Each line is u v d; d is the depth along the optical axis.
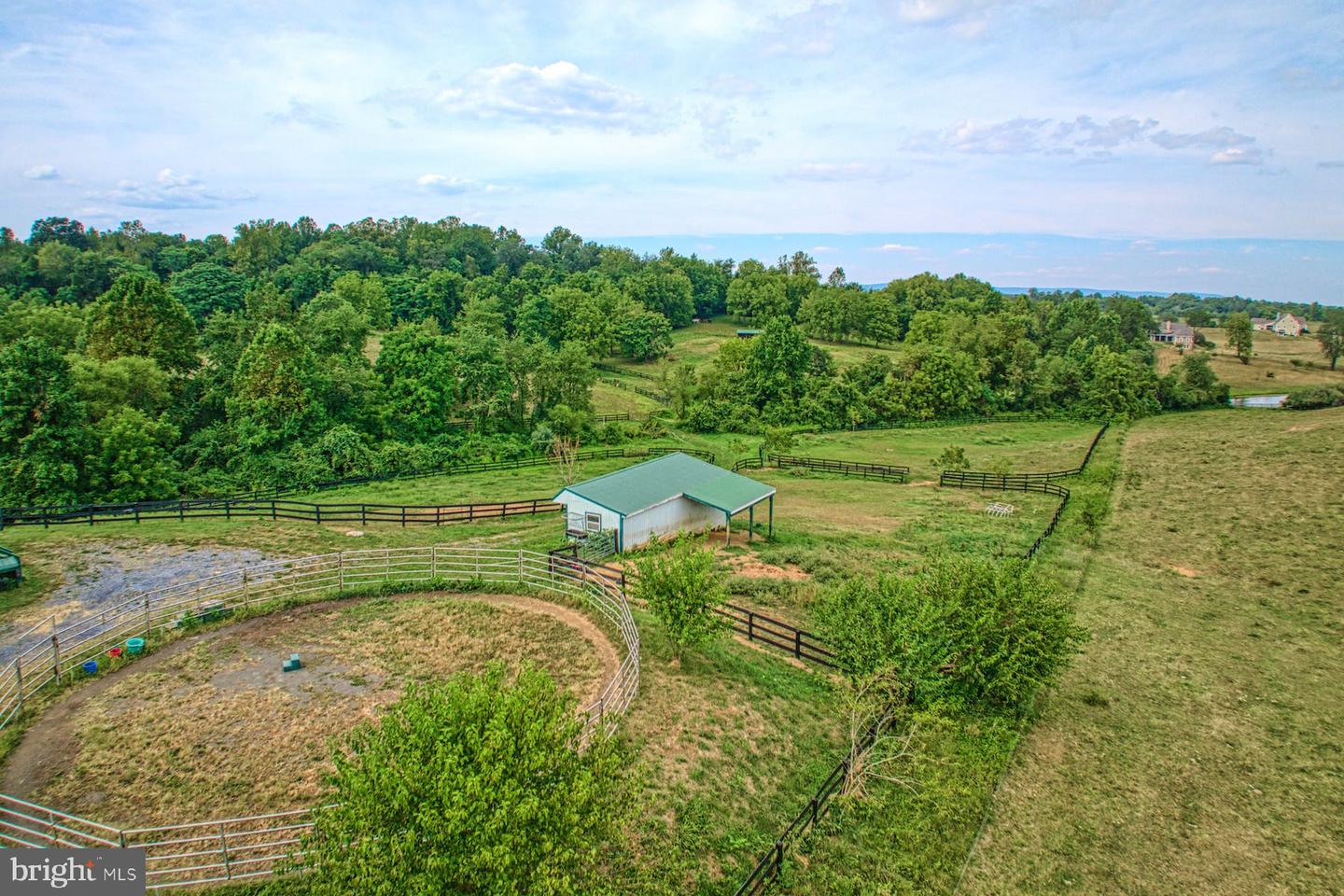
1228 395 94.94
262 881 12.20
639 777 12.46
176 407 53.75
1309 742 19.47
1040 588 20.39
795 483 52.12
